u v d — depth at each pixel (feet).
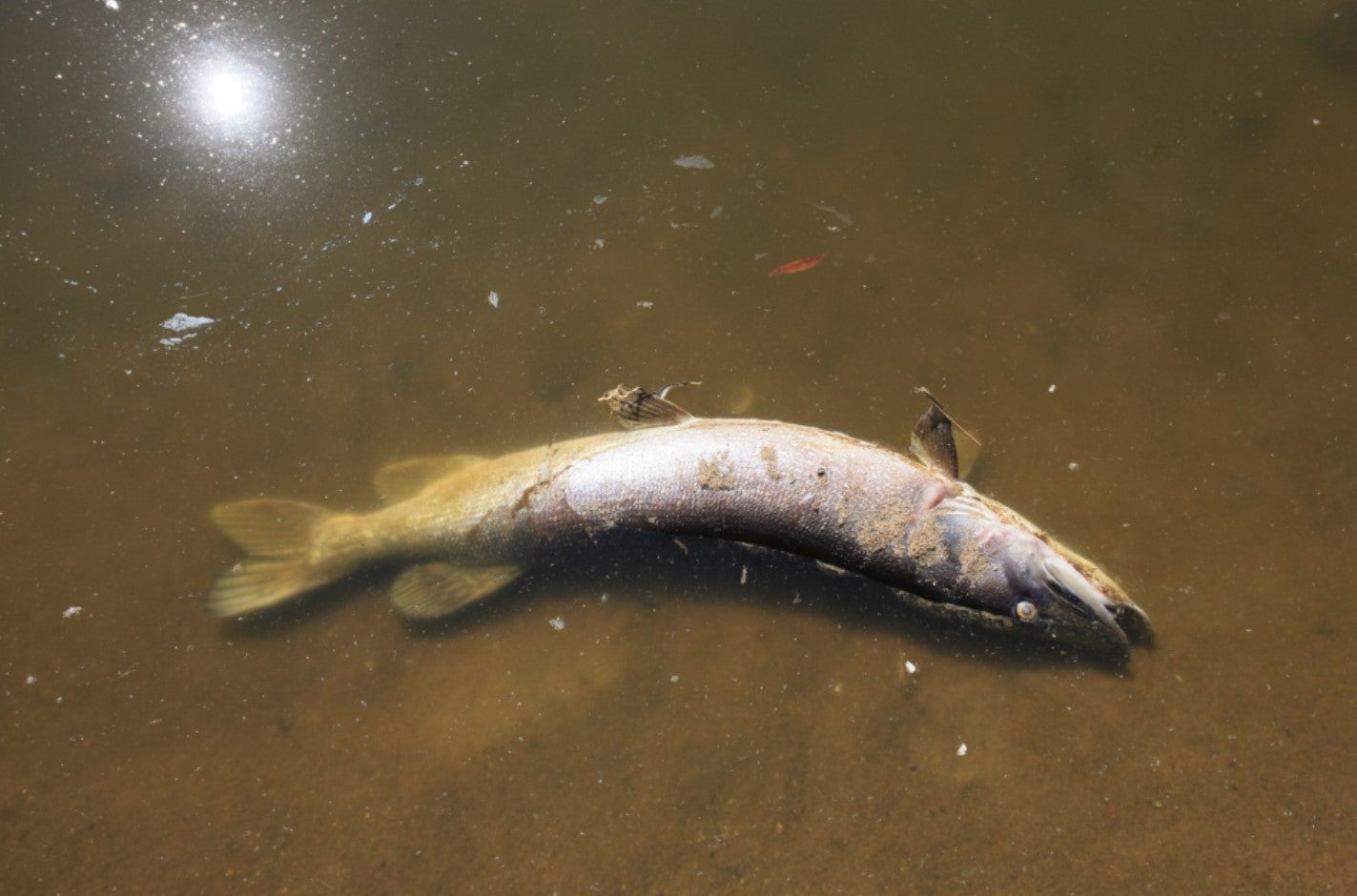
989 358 3.05
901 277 3.14
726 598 2.94
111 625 2.94
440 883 2.73
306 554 2.98
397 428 3.08
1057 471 2.93
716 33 3.52
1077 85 3.36
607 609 2.95
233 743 2.86
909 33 3.49
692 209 3.25
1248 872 2.62
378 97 3.43
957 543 2.79
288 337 3.17
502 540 2.96
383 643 2.94
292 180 3.33
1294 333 3.02
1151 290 3.09
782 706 2.84
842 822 2.72
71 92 3.41
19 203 3.28
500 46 3.51
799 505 2.83
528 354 3.12
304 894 2.72
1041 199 3.21
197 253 3.25
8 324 3.18
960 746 2.77
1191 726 2.74
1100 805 2.70
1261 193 3.18
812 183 3.27
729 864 2.71
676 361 3.09
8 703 2.87
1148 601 2.82
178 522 3.01
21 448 3.07
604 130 3.37
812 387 3.04
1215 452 2.93
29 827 2.77
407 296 3.19
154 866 2.75
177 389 3.13
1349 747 2.68
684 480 2.86
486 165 3.34
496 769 2.82
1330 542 2.84
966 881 2.66
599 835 2.75
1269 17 3.41
